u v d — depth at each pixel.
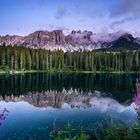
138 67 171.00
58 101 49.34
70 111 35.09
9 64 142.88
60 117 30.39
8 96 56.12
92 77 126.56
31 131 23.73
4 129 24.33
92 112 33.47
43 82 94.50
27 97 55.34
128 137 11.41
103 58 172.12
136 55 171.38
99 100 50.16
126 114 28.88
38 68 157.50
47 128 24.81
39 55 158.12
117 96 57.25
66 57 169.75
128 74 156.75
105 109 36.03
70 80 105.94
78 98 54.53
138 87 11.34
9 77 113.00
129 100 48.62
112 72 168.50
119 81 101.44
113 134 11.68
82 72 165.88
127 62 170.88
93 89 74.00
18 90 68.44
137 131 11.63
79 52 170.75
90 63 168.75
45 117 30.58
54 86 81.75
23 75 127.94
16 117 30.44
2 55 141.12
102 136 12.73
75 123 25.89
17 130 24.12
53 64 164.75
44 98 54.44
